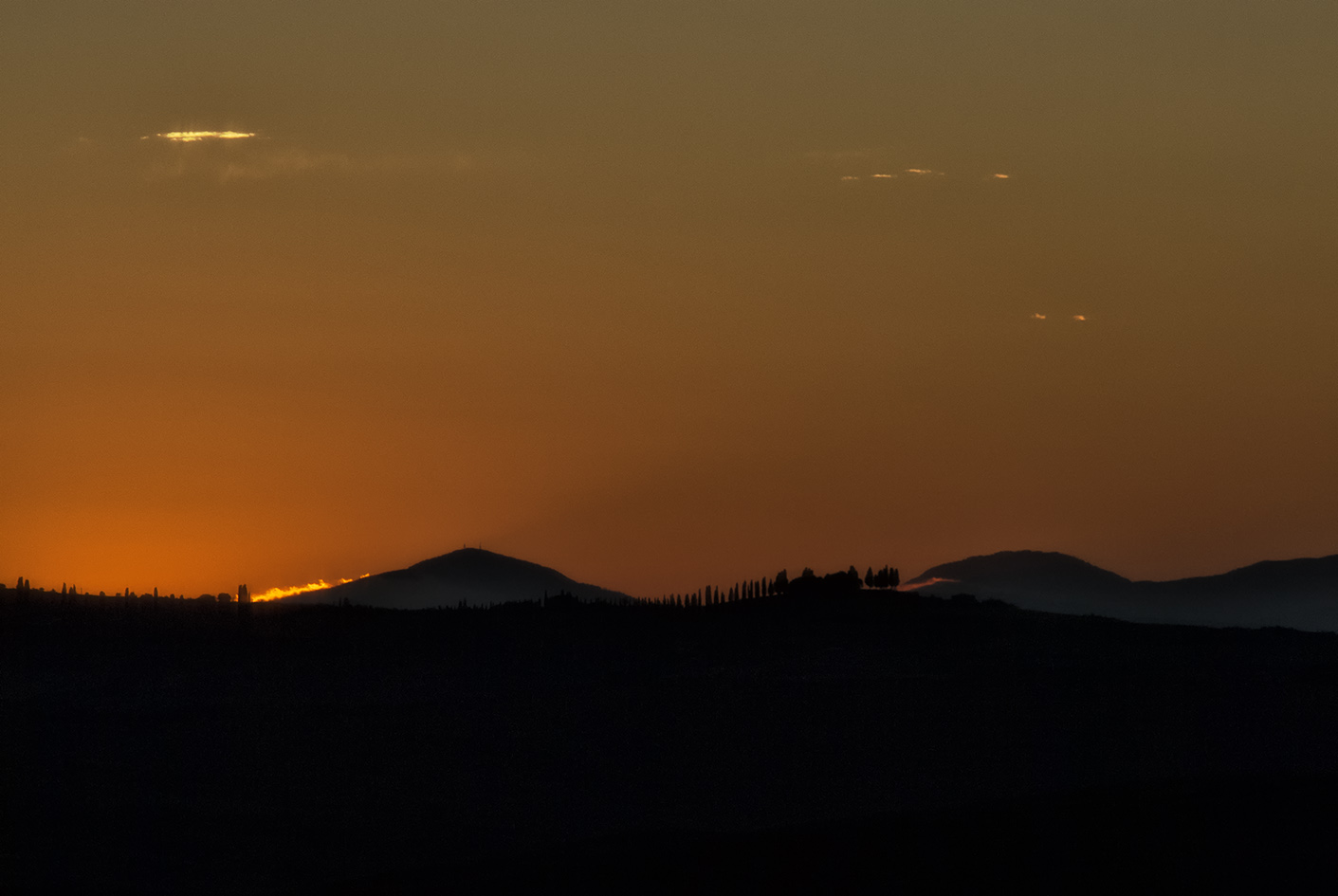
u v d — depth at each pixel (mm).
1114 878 191625
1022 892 192000
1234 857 192375
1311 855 190875
